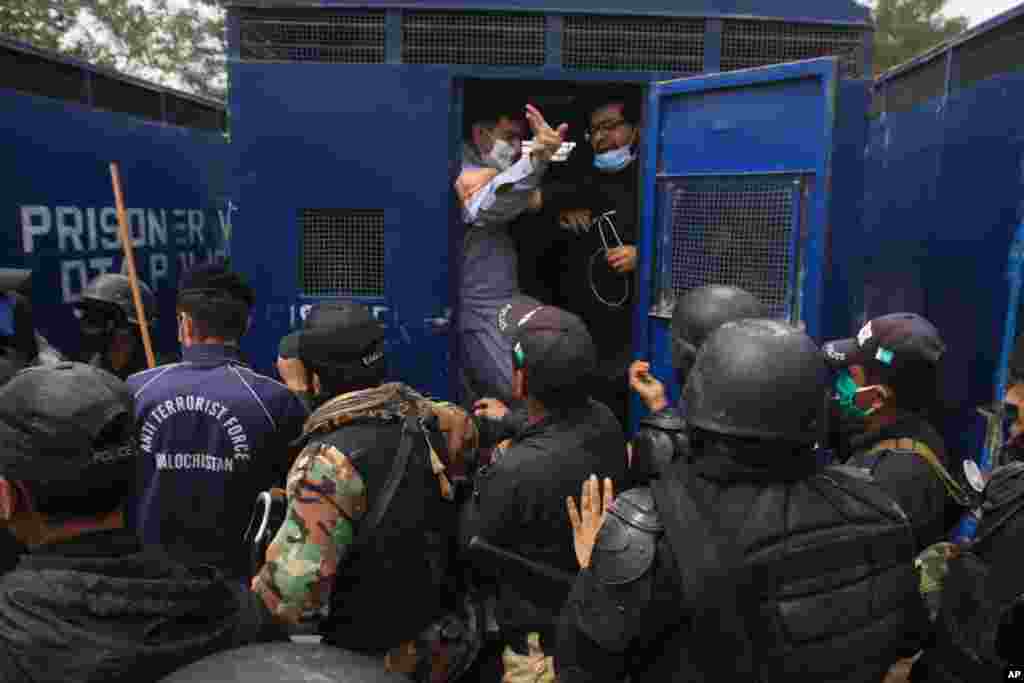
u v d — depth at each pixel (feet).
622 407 15.98
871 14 12.75
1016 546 4.87
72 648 3.35
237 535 7.64
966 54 12.60
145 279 18.72
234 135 13.25
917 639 5.09
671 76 13.05
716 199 11.76
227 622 3.85
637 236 14.73
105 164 16.98
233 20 13.07
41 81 15.03
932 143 13.98
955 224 12.60
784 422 4.21
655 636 4.17
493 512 6.82
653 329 12.96
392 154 13.35
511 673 6.88
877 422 7.29
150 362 11.38
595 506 5.48
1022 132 10.38
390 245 13.53
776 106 10.85
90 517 3.76
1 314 10.85
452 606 7.46
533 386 7.09
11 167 13.93
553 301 16.51
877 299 17.08
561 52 13.10
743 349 4.36
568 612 4.53
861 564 4.23
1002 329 10.59
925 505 6.63
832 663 4.11
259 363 13.67
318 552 6.00
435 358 13.82
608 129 15.33
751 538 4.10
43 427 3.58
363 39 13.21
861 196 12.26
